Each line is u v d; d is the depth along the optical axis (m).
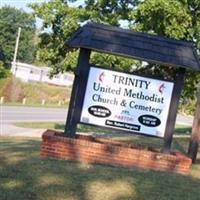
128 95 11.45
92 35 11.23
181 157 11.10
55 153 10.95
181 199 8.64
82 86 11.40
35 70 73.75
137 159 10.99
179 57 11.25
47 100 59.09
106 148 10.94
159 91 11.42
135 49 11.22
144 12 19.94
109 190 8.62
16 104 46.25
